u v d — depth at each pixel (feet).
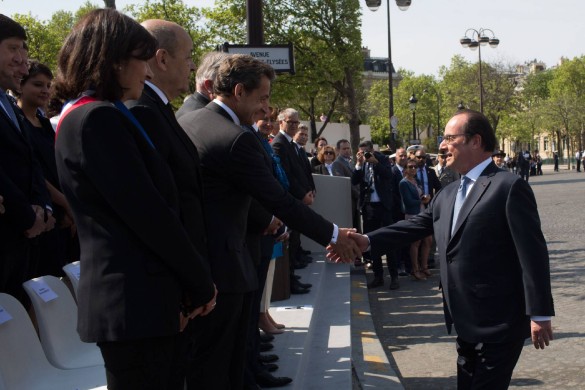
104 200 7.76
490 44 124.98
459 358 12.04
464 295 11.51
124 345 7.85
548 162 280.92
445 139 12.05
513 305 11.32
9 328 10.65
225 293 10.65
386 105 277.85
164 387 8.18
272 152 16.21
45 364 11.32
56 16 175.11
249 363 14.82
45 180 14.69
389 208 34.24
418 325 25.84
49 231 15.20
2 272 12.68
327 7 101.45
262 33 26.55
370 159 34.12
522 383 18.24
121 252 7.76
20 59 13.80
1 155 13.39
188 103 13.23
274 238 15.79
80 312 7.89
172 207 8.37
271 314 21.89
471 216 11.48
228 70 11.63
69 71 8.11
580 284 31.94
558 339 22.52
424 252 36.17
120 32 8.13
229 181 10.98
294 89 104.58
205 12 100.01
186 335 9.20
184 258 7.82
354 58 102.63
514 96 198.39
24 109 16.20
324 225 12.10
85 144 7.57
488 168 11.84
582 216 63.82
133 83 8.35
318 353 19.16
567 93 244.83
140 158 7.79
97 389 10.81
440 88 234.38
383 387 17.51
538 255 10.91
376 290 33.40
